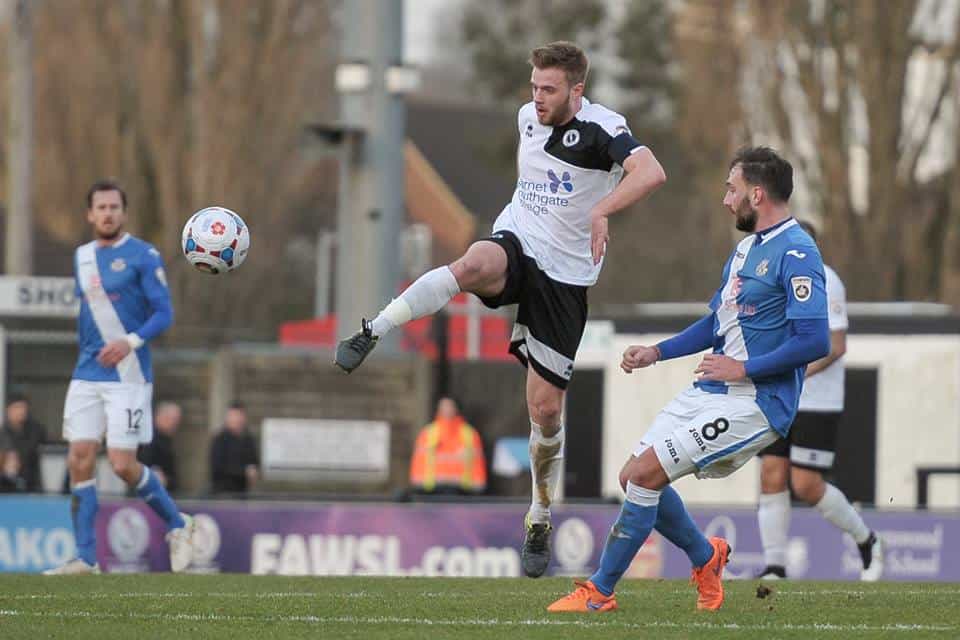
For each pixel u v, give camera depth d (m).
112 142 121.06
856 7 94.88
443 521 40.78
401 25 56.88
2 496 40.84
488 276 22.39
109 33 121.19
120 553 39.66
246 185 119.62
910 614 21.72
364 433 61.75
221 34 118.44
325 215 141.62
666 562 39.62
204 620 20.77
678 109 114.56
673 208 127.06
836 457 50.78
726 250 116.56
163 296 30.45
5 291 55.34
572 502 43.66
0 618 20.94
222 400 61.19
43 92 122.06
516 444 65.12
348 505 41.00
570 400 54.84
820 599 23.72
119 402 30.16
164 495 30.73
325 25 119.25
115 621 20.64
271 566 40.75
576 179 22.70
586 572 40.34
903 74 95.00
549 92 22.47
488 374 67.31
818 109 96.56
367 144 56.62
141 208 121.19
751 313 20.89
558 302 22.92
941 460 49.22
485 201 164.00
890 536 40.09
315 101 120.00
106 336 30.41
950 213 96.62
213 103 118.25
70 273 97.38
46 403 55.44
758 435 20.70
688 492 53.00
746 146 21.25
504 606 22.38
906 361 49.88
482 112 168.25
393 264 57.12
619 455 53.75
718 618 20.89
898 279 98.25
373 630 19.64
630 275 126.69
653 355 21.81
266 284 125.19
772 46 98.44
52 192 122.44
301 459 61.47
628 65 126.50
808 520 40.03
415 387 62.16
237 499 45.44
